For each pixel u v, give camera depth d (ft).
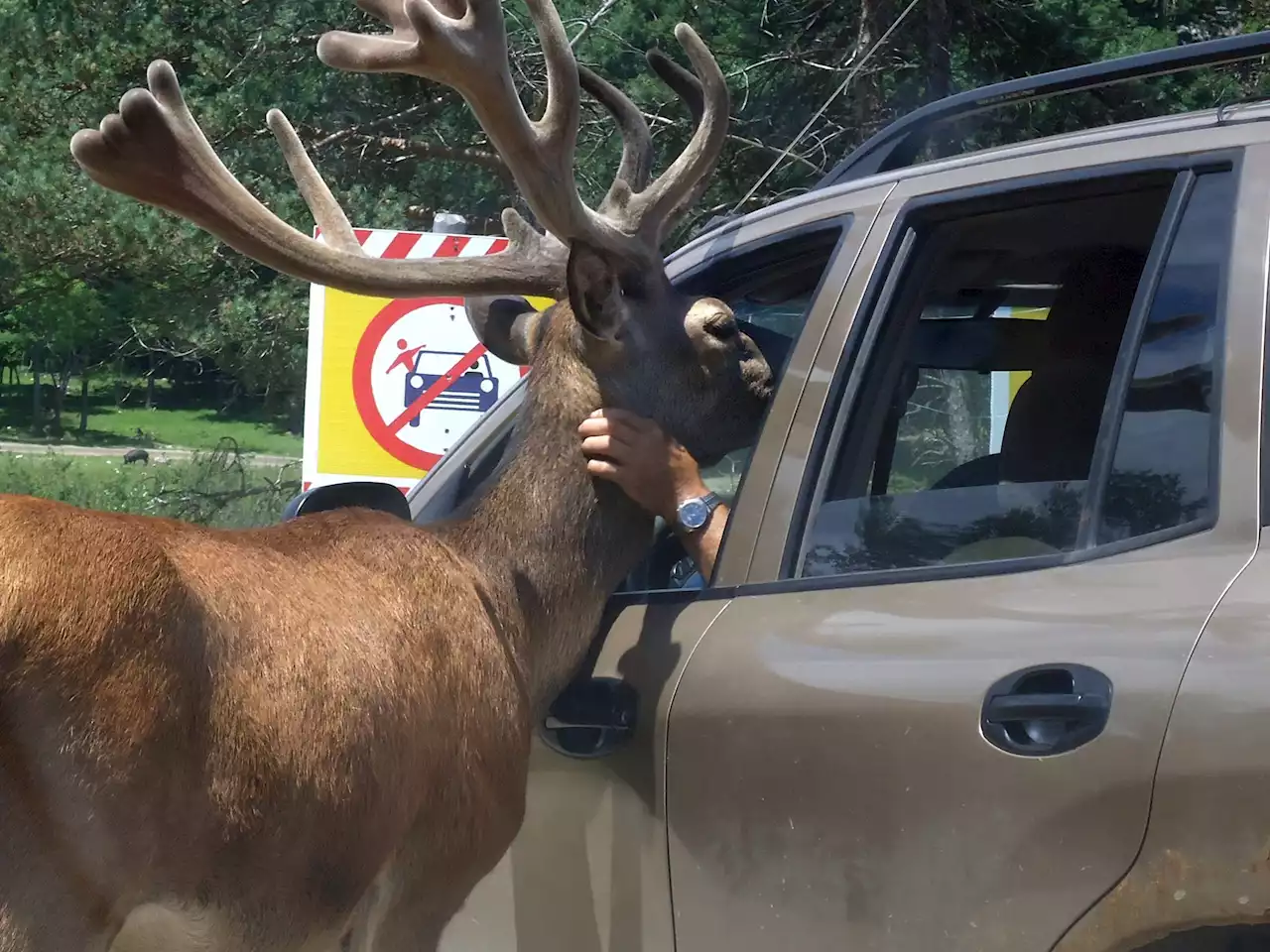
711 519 10.34
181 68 40.55
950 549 8.96
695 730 9.12
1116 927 7.11
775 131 38.88
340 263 10.49
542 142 10.12
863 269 9.82
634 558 10.72
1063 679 7.52
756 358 11.13
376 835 8.68
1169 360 8.13
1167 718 7.03
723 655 9.19
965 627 8.13
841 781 8.27
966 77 39.55
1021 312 10.61
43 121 39.42
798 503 9.48
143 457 64.59
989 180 9.39
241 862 8.10
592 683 10.12
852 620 8.70
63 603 7.40
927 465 10.28
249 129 38.42
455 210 41.63
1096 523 8.18
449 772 9.23
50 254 38.04
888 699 8.15
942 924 7.77
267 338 39.99
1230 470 7.58
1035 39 37.91
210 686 7.97
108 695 7.46
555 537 10.41
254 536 9.11
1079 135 9.21
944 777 7.82
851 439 9.62
